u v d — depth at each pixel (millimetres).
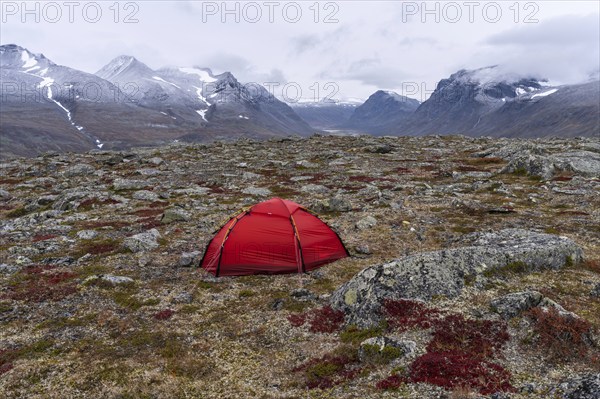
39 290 15781
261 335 12711
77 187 36375
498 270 14109
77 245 21406
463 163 45656
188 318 13859
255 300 15148
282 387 10055
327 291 15594
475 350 10555
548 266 14852
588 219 22125
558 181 32281
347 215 25938
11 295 15352
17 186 39531
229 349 11969
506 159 44781
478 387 9102
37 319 13789
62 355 11688
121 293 15680
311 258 18094
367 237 21750
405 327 11734
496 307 11969
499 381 9227
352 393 9469
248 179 40750
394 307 12438
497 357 10234
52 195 33375
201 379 10531
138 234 21906
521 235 17359
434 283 13211
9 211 30453
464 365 9820
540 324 10859
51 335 12766
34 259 19391
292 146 67750
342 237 21859
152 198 32156
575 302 12477
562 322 10703
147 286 16391
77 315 14047
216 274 17562
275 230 18062
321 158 53250
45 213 27484
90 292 15781
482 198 28500
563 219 22469
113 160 53031
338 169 44844
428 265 13742
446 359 10070
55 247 21016
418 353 10578
